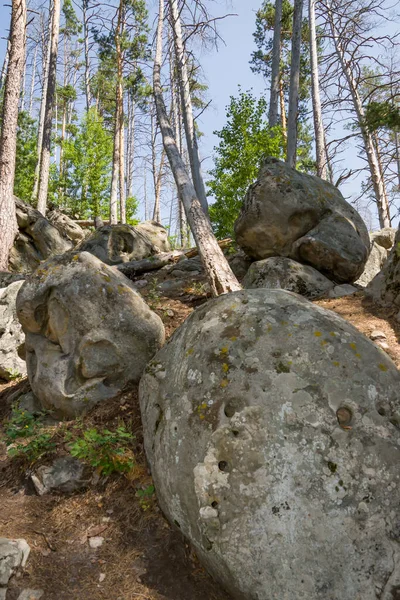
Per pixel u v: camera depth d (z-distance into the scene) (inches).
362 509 101.7
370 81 741.3
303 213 294.2
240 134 476.4
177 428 120.7
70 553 127.6
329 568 97.3
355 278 295.4
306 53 773.9
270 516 102.2
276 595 97.7
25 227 579.2
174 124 932.0
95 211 932.0
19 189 962.7
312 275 280.8
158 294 315.6
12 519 140.6
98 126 948.0
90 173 927.0
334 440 108.0
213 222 479.5
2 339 261.9
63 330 187.6
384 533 100.3
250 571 100.3
